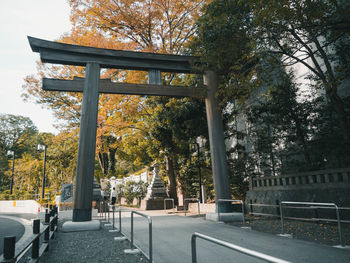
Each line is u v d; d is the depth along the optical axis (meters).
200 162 17.02
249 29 9.01
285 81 11.60
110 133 20.19
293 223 9.20
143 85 11.43
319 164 10.51
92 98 10.44
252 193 12.73
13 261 2.80
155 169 23.19
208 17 9.83
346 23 8.04
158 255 5.34
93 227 9.34
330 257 4.66
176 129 14.87
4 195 33.59
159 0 16.78
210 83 12.19
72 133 22.92
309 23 8.18
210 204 14.71
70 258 5.45
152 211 18.59
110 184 34.06
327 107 10.38
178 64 12.20
